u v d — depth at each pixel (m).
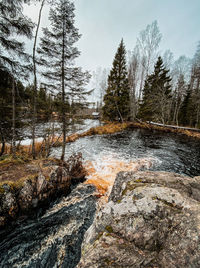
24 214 3.68
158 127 20.78
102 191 5.26
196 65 22.47
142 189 2.04
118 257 1.25
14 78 5.66
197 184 2.38
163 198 1.78
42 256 2.81
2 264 2.65
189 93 23.50
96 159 8.49
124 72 20.64
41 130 11.05
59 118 7.48
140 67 24.83
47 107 7.34
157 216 1.59
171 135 17.17
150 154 9.71
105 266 1.18
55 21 6.03
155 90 20.38
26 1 4.69
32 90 6.77
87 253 1.37
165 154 9.80
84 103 7.33
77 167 6.29
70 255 2.85
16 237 3.19
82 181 5.96
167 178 2.55
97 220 1.78
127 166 7.47
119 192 2.76
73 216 3.94
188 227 1.35
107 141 13.43
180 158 9.03
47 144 8.66
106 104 21.77
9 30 4.75
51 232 3.37
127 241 1.43
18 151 8.16
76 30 6.38
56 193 4.67
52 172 4.70
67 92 6.91
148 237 1.43
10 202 3.44
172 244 1.30
